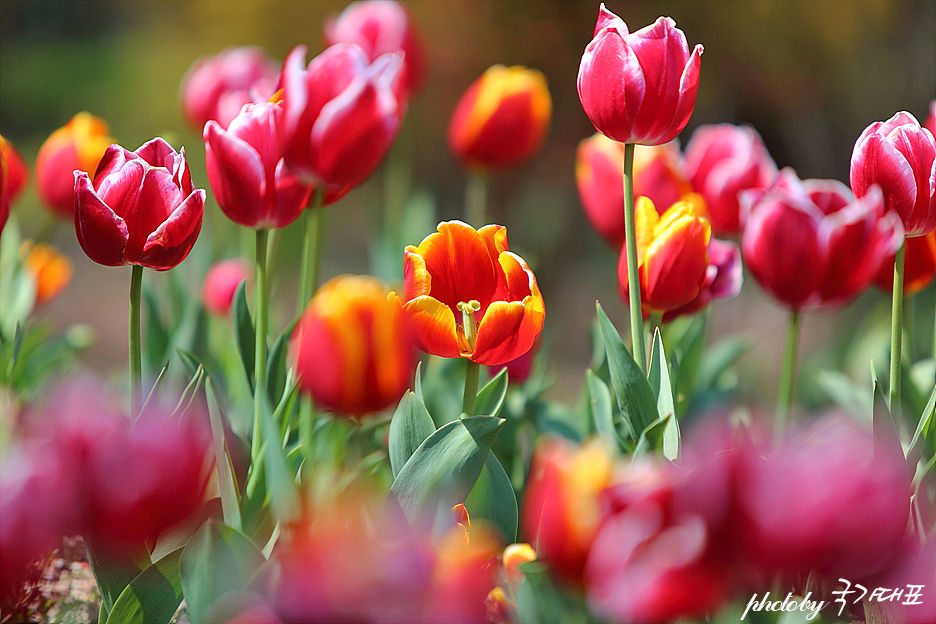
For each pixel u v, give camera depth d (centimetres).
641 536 130
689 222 149
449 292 147
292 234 414
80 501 132
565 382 440
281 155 148
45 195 176
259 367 149
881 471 130
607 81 146
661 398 148
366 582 132
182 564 138
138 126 643
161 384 148
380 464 154
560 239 561
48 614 146
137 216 144
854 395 167
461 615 132
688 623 136
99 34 862
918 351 288
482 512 145
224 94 193
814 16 454
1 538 132
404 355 142
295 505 138
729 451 130
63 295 570
